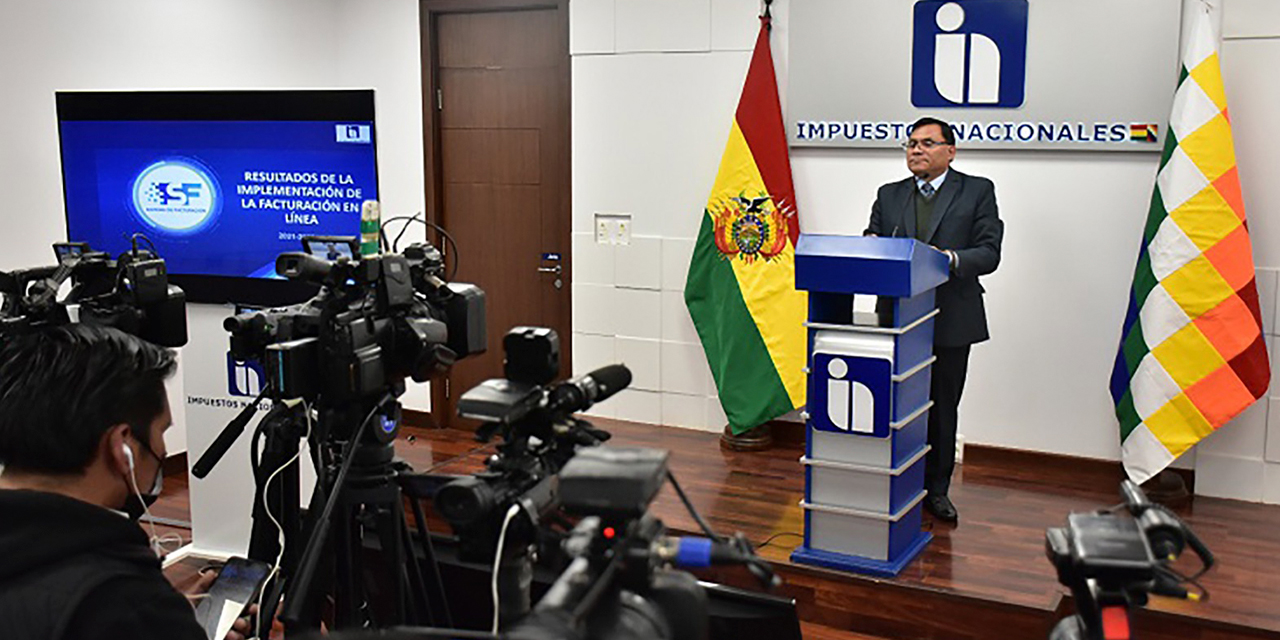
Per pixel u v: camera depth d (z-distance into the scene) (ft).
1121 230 15.08
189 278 13.94
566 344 18.95
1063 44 14.96
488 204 19.13
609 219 18.21
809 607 12.64
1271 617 11.16
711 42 17.07
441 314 7.68
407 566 7.36
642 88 17.65
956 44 15.51
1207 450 14.78
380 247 7.61
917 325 12.45
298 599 6.23
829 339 12.17
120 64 16.38
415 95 19.16
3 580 4.32
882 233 14.34
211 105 13.64
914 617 12.12
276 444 7.75
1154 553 4.09
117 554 4.53
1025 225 15.58
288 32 18.83
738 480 15.67
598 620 2.98
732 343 16.96
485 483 5.34
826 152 16.65
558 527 5.50
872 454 12.28
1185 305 13.91
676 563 3.46
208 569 13.37
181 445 17.17
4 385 4.69
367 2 19.30
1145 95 14.64
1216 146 13.69
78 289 9.27
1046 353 15.71
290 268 7.25
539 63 18.37
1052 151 15.25
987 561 12.73
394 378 7.18
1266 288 14.30
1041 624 11.55
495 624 4.81
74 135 14.12
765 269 16.79
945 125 13.89
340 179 13.44
